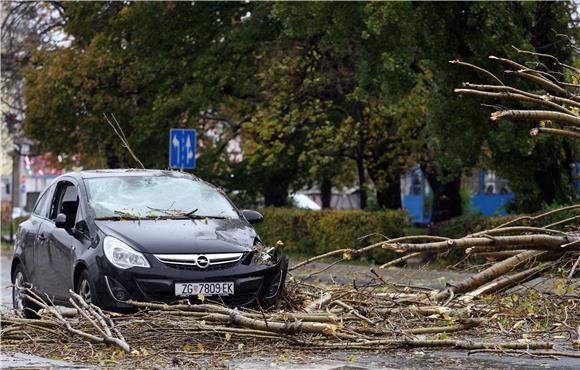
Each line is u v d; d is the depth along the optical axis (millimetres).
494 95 10719
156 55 35406
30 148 48812
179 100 34438
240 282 11195
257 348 9695
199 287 11039
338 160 35594
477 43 23594
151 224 11750
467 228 24391
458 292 12070
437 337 10102
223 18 35219
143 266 11023
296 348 9711
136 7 35156
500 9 22609
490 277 12078
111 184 12656
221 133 38156
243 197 36875
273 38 34094
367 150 33594
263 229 31484
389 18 23375
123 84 35938
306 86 33281
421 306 11523
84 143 36688
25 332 10125
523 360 9156
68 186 13070
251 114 36156
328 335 9984
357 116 33156
